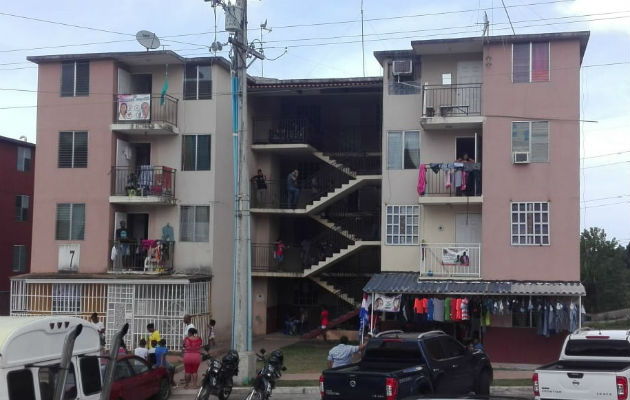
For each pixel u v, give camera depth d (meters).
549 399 13.04
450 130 27.08
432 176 26.78
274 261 32.53
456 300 23.48
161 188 28.86
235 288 20.17
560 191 24.84
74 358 9.26
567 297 23.67
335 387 13.42
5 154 38.94
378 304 24.38
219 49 21.36
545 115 25.16
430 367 14.29
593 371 12.73
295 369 22.72
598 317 50.34
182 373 23.52
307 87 30.59
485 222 25.27
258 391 16.09
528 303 23.56
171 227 29.48
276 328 33.75
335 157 32.12
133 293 27.59
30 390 8.23
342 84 30.33
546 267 24.69
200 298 28.17
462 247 25.48
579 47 25.23
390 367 14.37
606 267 51.22
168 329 27.20
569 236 24.64
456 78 27.08
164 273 28.62
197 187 29.50
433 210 26.86
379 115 33.03
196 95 29.84
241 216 20.20
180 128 29.84
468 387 15.76
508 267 24.94
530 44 25.47
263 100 33.53
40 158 29.84
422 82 27.27
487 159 25.47
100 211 29.09
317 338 30.95
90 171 29.33
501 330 24.52
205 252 29.20
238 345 19.91
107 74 29.41
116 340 6.65
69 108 29.70
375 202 32.47
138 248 28.98
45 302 28.36
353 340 29.86
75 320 9.32
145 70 30.36
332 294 33.75
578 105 25.02
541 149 25.14
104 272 28.84
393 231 27.33
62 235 29.44
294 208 31.86
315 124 33.59
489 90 25.67
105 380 6.54
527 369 23.12
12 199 39.34
